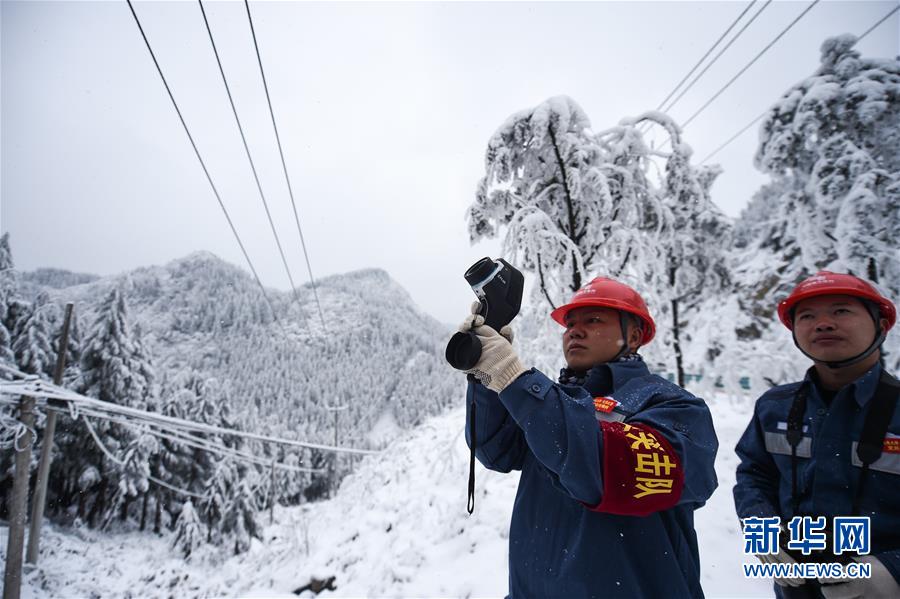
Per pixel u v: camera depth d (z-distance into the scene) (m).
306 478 33.94
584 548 1.09
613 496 0.91
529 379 0.97
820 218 8.32
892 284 7.15
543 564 1.17
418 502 7.27
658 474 0.91
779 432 1.96
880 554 1.39
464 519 5.84
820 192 8.01
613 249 6.18
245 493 20.30
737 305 12.50
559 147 5.94
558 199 6.27
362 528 7.52
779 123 8.70
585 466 0.91
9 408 8.82
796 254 10.11
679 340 10.80
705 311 12.50
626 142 6.38
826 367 1.79
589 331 1.42
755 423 2.13
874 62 7.95
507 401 0.97
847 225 7.46
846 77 8.06
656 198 6.69
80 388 21.89
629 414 1.15
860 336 1.67
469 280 1.13
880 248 7.16
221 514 21.14
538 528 1.23
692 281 10.71
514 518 1.35
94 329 23.23
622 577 1.05
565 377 1.55
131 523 23.09
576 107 6.11
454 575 4.75
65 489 21.30
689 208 10.71
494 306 1.08
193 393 26.28
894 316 1.72
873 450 1.55
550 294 6.17
